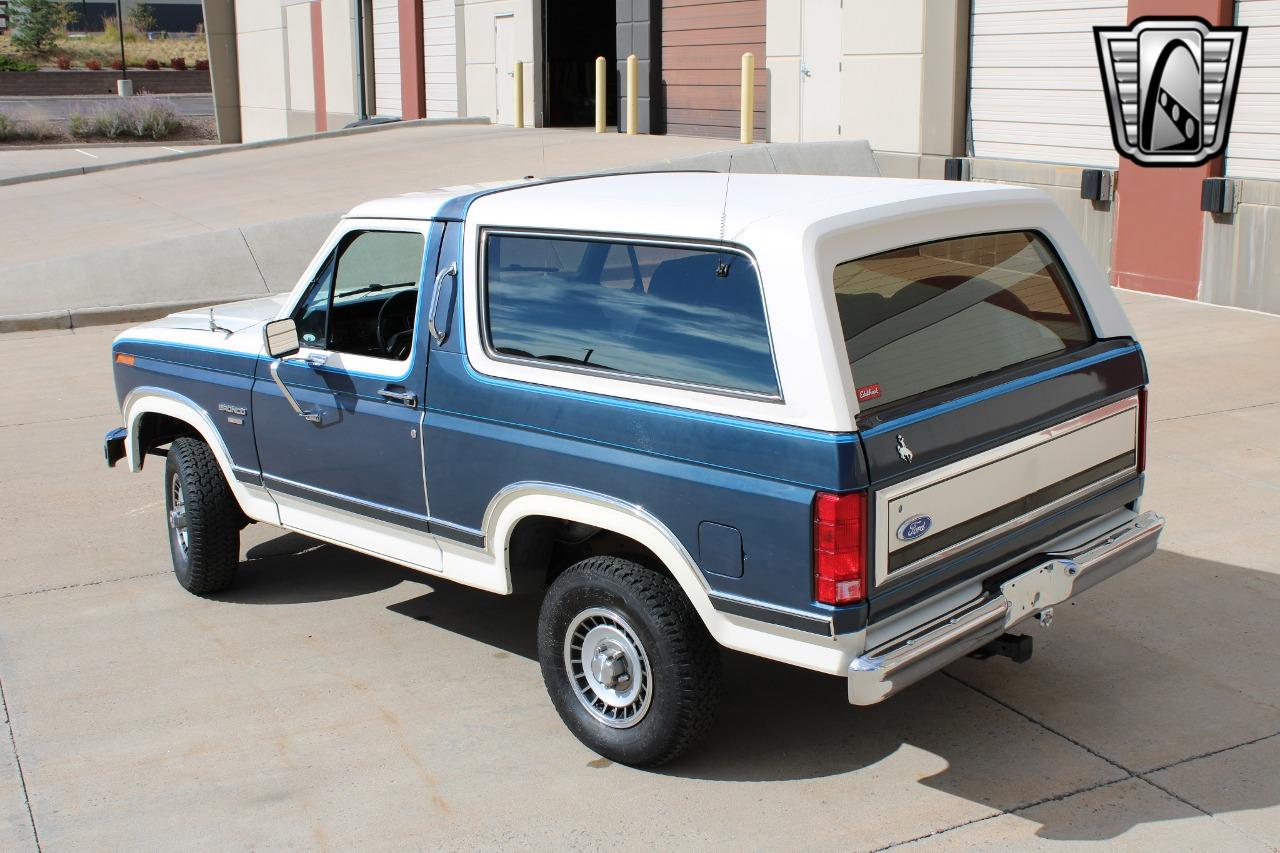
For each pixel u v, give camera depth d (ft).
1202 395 29.50
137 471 21.53
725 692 16.55
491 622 19.20
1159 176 41.50
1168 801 13.65
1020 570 14.26
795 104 61.98
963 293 14.46
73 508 25.02
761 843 13.12
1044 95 46.29
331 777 14.75
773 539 12.71
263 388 18.44
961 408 13.33
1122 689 16.24
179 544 20.56
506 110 88.22
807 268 12.66
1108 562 15.05
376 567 21.66
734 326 13.25
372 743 15.51
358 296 18.39
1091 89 44.04
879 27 54.19
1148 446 25.89
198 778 14.80
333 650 18.25
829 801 13.88
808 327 12.55
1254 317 38.06
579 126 85.71
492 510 15.47
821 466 12.30
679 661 13.82
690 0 69.36
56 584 21.09
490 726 15.85
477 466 15.52
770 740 15.28
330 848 13.34
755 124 65.57
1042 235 15.65
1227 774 14.16
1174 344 34.78
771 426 12.74
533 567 15.90
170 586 20.95
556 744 15.35
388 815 13.92
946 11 49.83
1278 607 18.45
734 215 13.43
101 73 202.90
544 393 14.75
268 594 20.51
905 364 13.39
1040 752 14.78
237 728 15.98
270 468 18.70
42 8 262.67
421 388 16.16
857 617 12.46
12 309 45.09
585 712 14.96
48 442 29.60
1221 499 22.81
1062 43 44.98
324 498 17.93
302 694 16.87
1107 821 13.30
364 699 16.69
